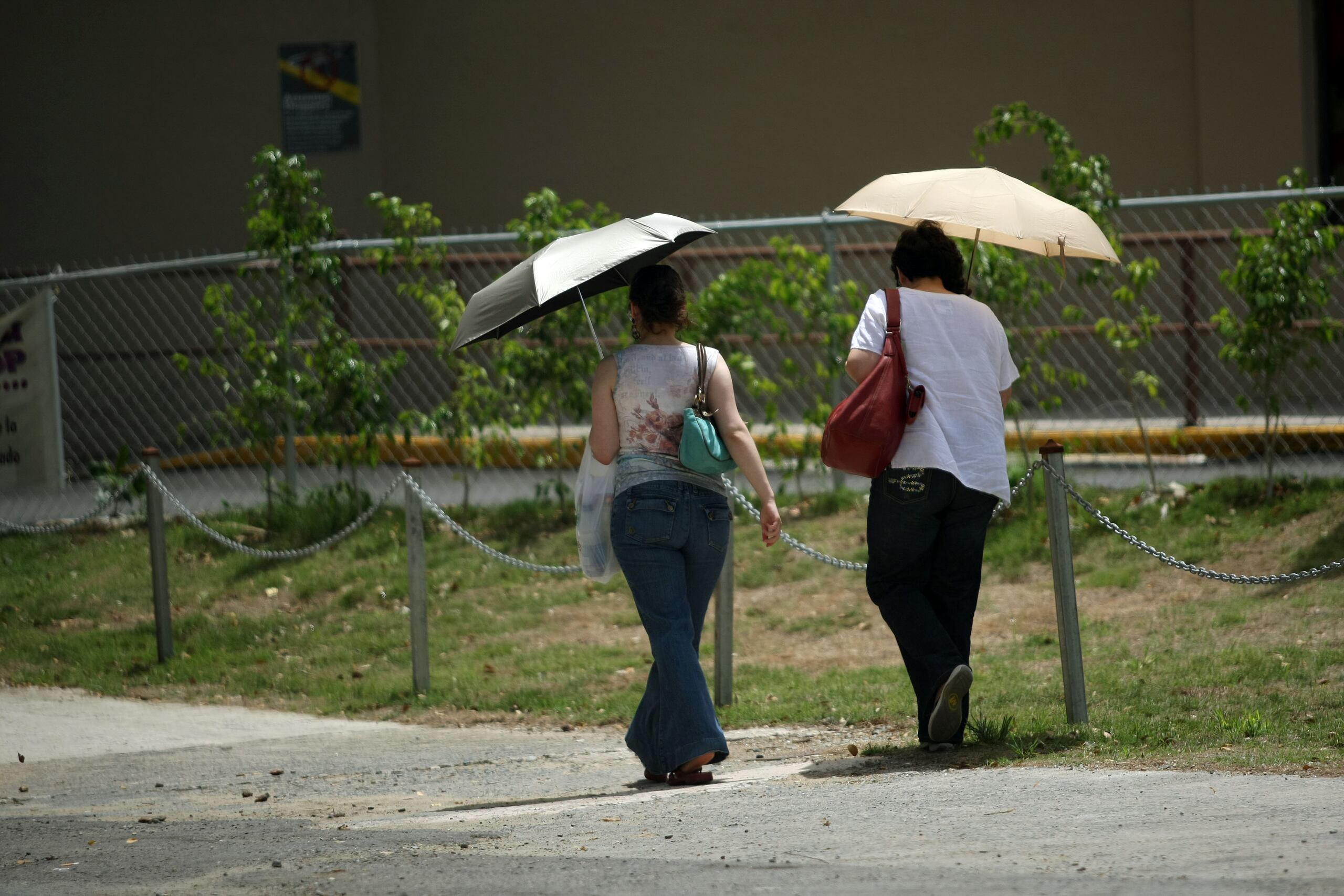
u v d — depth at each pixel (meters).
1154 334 43.28
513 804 17.83
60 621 36.00
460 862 13.30
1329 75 53.97
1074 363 44.41
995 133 36.22
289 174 39.12
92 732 26.02
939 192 19.34
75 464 50.09
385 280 51.69
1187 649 25.50
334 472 45.34
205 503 44.09
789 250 38.69
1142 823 13.30
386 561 37.44
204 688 30.19
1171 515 34.25
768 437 38.88
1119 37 56.34
